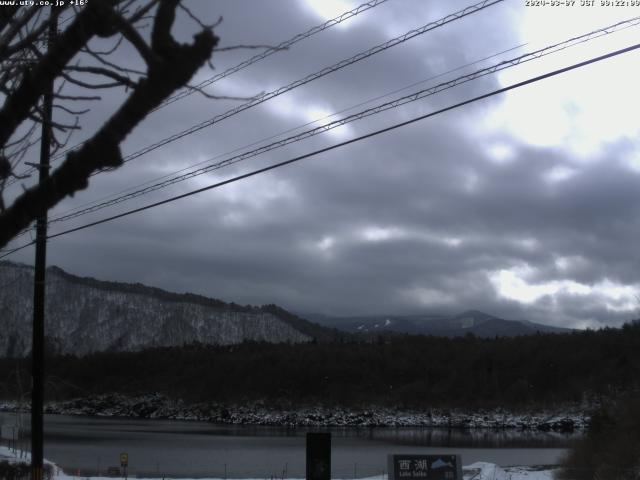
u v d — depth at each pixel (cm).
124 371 18050
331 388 15512
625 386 12694
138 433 10975
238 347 18662
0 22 426
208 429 12550
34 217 386
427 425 14038
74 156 373
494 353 15388
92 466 5475
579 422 12512
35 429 1942
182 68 349
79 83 433
